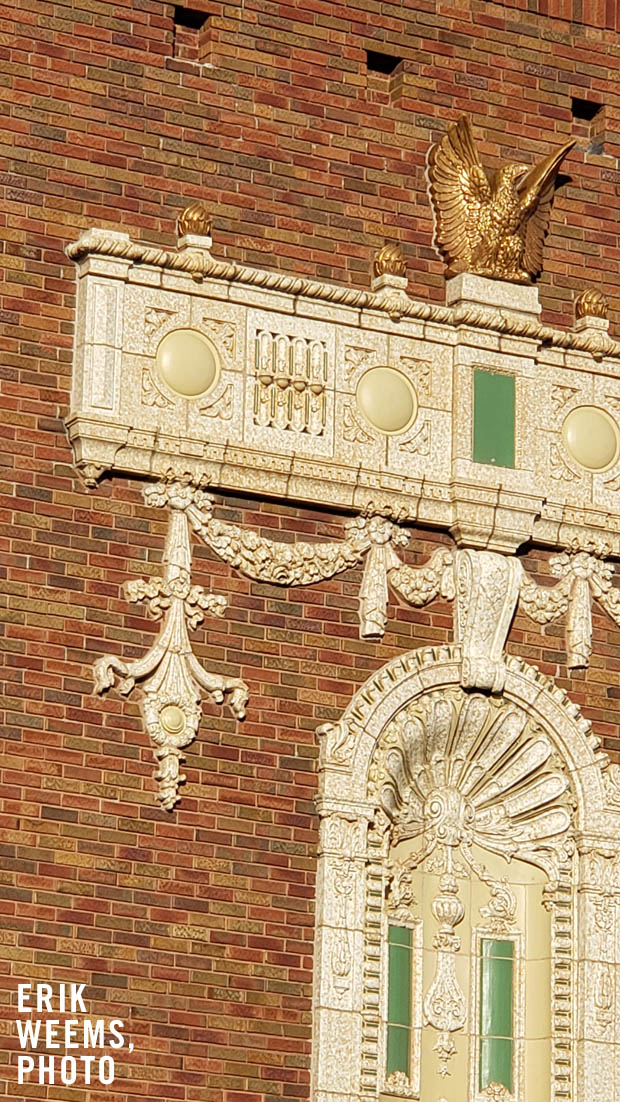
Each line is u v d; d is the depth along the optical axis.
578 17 25.47
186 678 22.30
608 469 24.48
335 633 23.03
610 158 25.41
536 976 23.38
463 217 24.23
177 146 23.20
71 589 22.02
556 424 24.38
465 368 23.91
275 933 22.20
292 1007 22.17
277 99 23.77
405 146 24.27
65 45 22.92
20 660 21.70
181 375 22.67
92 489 22.27
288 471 22.94
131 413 22.41
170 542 22.44
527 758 23.64
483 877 23.42
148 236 22.92
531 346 24.25
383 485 23.34
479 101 24.75
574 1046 23.17
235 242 23.33
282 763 22.55
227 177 23.38
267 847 22.33
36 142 22.64
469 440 23.77
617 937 23.47
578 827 23.62
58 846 21.53
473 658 23.44
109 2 23.17
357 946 22.44
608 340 24.67
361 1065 22.25
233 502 22.84
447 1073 22.98
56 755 21.69
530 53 25.12
